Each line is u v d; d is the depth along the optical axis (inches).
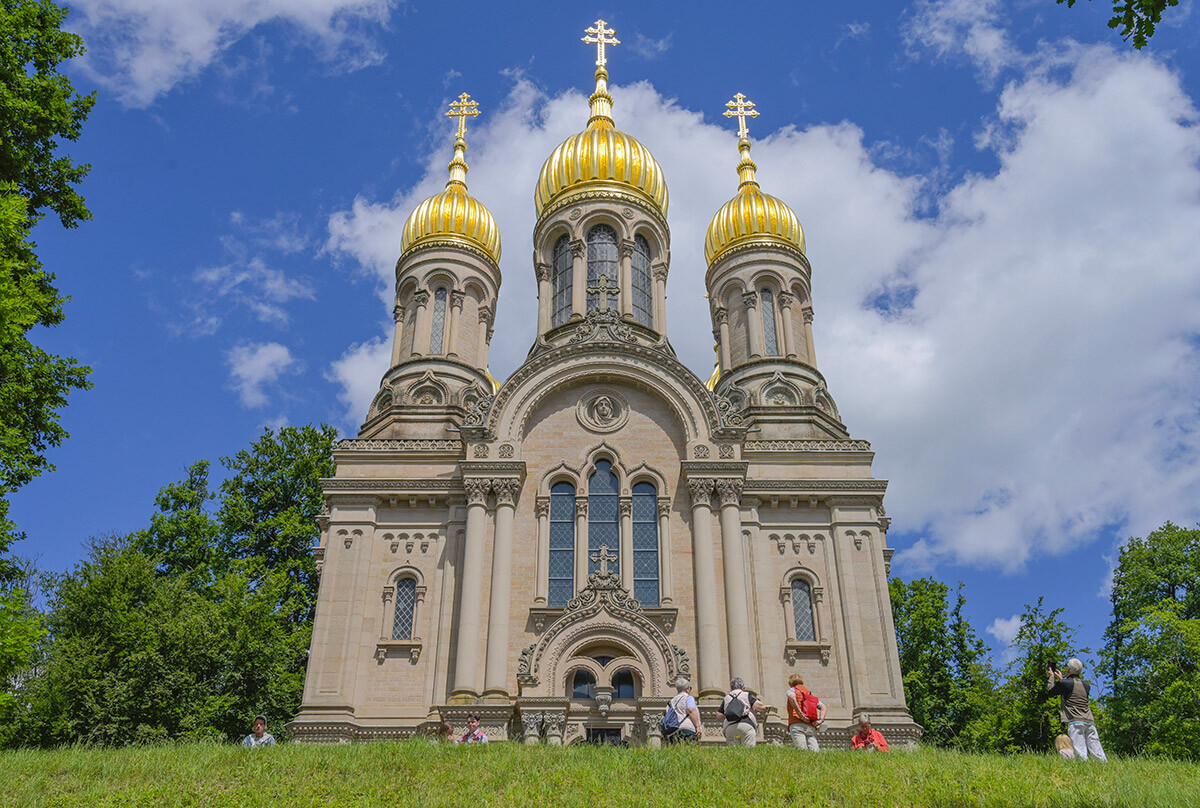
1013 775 651.5
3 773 683.4
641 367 1530.5
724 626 1366.9
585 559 1417.3
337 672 1348.4
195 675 1513.3
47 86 1055.0
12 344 969.5
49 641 1529.3
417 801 618.2
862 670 1371.8
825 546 1470.2
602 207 1857.8
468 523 1413.6
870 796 612.1
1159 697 1774.1
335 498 1473.9
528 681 1263.5
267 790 651.5
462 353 1797.5
